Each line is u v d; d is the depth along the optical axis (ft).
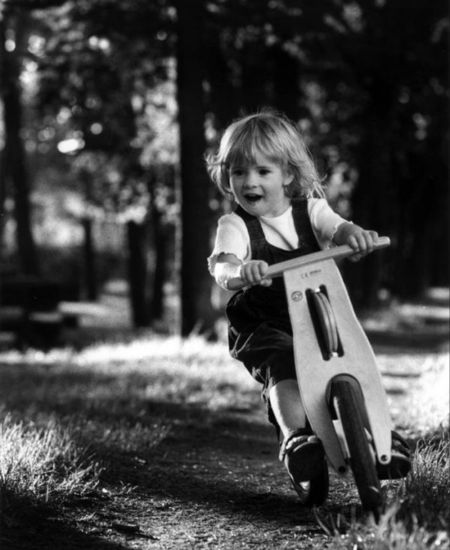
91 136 85.51
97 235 202.49
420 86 82.43
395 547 11.42
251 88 61.52
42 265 183.83
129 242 111.65
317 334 13.98
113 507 15.96
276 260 14.85
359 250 14.01
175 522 15.24
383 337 74.49
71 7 58.95
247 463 21.33
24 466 16.76
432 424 24.38
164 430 25.44
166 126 86.33
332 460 13.91
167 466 20.11
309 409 13.84
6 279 85.92
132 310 112.37
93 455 19.21
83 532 14.30
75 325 109.19
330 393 13.79
